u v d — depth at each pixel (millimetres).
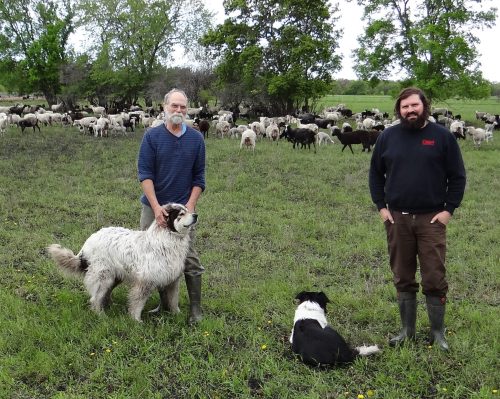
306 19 39906
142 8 45281
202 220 9414
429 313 4625
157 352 4453
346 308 5598
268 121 29969
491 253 7586
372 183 4742
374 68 35094
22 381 4051
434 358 4371
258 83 41250
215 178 13617
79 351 4445
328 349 4258
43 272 6520
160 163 5051
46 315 5129
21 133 24750
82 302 5570
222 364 4293
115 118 27484
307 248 8016
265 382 4055
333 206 11070
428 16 33844
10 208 9922
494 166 16531
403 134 4414
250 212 10281
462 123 27344
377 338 4820
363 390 3971
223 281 6336
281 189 12477
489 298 5938
